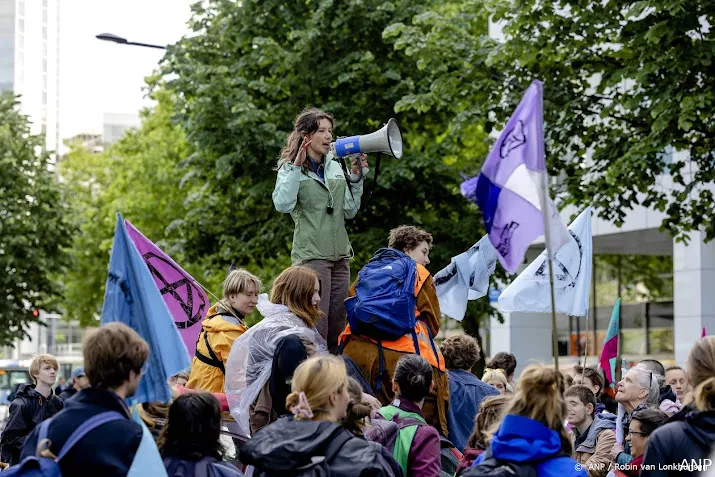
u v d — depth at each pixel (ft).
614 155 54.65
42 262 119.65
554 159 58.18
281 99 79.00
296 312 23.95
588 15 52.47
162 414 22.12
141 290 20.71
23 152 123.65
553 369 17.54
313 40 75.82
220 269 85.20
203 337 26.35
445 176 78.59
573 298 31.07
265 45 75.20
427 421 25.88
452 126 58.90
